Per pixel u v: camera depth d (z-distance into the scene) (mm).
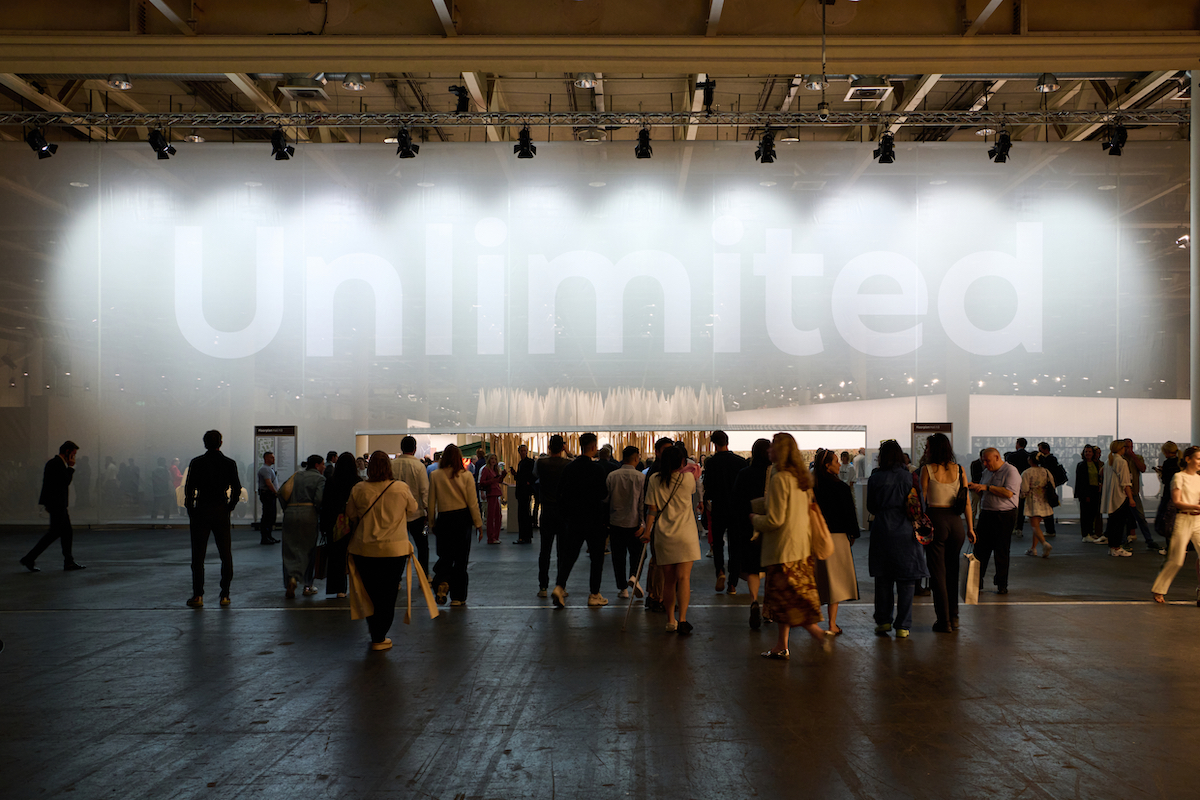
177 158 19594
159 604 8445
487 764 3883
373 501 6340
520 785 3627
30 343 19234
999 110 19984
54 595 9047
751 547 7039
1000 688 5141
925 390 19422
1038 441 19281
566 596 8805
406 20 14570
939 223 19609
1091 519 14094
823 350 19594
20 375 19156
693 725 4438
